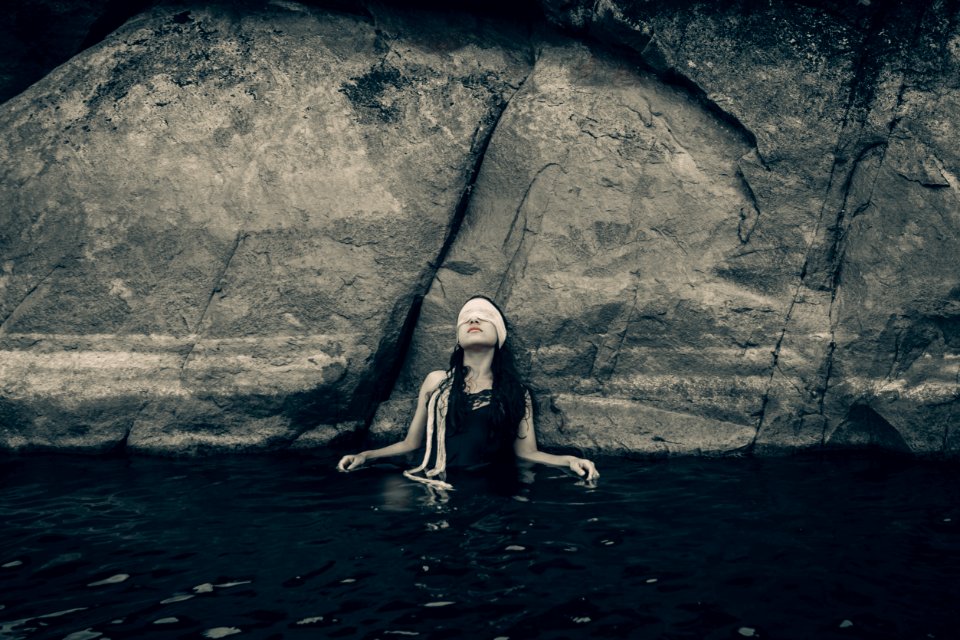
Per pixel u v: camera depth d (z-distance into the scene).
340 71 4.59
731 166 4.33
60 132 4.43
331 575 2.74
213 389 4.36
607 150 4.43
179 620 2.42
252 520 3.29
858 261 4.26
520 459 4.26
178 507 3.45
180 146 4.41
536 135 4.50
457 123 4.54
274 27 4.70
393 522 3.25
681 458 4.31
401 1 4.82
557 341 4.51
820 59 4.17
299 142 4.46
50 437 4.32
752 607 2.51
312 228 4.41
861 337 4.26
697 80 4.29
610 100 4.46
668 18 4.27
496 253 4.55
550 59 4.64
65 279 4.34
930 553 2.92
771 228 4.29
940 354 4.23
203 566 2.82
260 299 4.41
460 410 4.21
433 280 4.59
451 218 4.51
